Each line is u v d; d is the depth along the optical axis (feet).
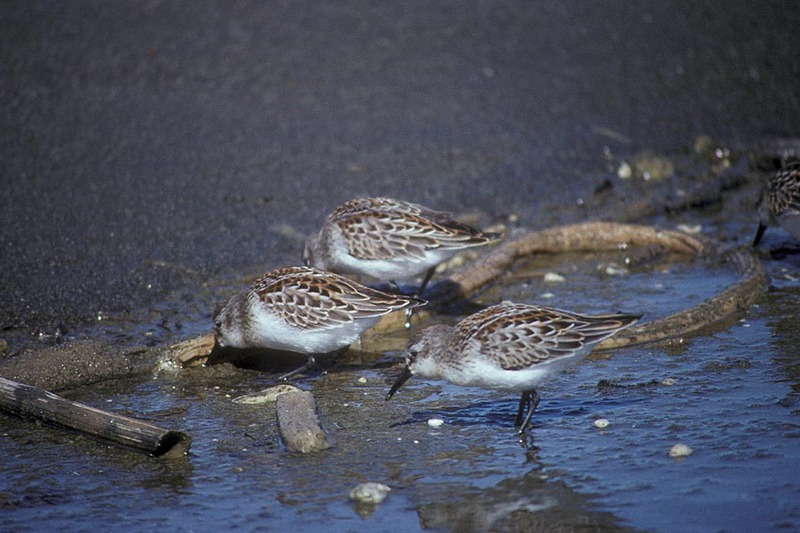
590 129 69.31
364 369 40.45
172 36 77.87
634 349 40.86
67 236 51.57
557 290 47.88
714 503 29.17
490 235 43.96
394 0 86.48
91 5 81.10
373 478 31.07
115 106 68.13
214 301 45.68
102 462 32.24
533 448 32.86
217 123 67.26
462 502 29.66
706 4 87.35
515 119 70.49
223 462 32.19
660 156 64.49
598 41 81.56
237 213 55.57
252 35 79.20
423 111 71.00
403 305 38.11
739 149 65.62
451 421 35.14
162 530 28.32
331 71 75.51
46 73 71.26
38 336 41.52
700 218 57.57
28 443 33.47
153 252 50.49
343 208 45.21
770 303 44.91
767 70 77.41
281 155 63.46
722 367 38.45
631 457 31.96
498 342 32.68
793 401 35.27
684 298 46.06
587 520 28.58
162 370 39.65
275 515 29.09
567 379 38.40
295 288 38.58
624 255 52.42
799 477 30.35
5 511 29.17
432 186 60.13
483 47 79.97
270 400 36.88
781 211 48.75
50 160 60.49
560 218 56.59
